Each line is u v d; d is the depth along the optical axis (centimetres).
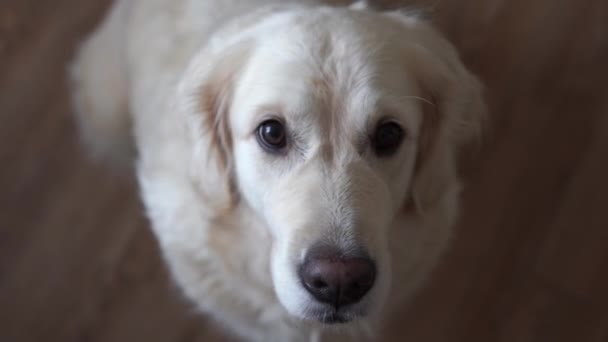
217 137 68
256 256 71
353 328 76
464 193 96
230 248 72
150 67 77
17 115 98
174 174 73
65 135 98
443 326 91
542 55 102
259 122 63
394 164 64
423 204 70
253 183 65
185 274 78
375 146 63
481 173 97
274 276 64
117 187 96
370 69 62
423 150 68
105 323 91
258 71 64
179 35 76
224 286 76
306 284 61
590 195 96
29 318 91
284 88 62
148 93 77
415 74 66
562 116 99
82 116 94
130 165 95
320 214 61
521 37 103
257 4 72
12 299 91
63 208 95
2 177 96
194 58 69
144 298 92
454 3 103
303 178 62
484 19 103
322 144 62
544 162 98
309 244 60
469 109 71
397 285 75
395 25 67
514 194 96
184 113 68
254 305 76
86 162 97
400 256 72
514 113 99
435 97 67
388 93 63
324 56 62
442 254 86
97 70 90
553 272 94
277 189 63
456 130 70
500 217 95
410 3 79
